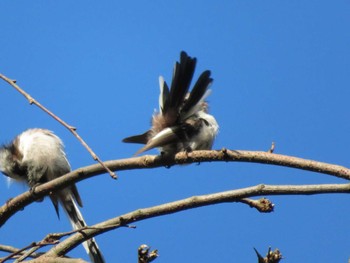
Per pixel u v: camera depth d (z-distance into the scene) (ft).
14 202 31.04
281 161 26.40
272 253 23.48
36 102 22.66
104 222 27.22
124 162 29.19
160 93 35.81
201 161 28.45
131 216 26.91
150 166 29.17
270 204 26.22
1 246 30.42
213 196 26.43
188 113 35.91
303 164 25.89
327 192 25.20
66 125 22.07
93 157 21.44
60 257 25.09
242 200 26.32
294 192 25.50
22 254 29.12
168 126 36.22
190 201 26.55
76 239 27.32
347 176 25.11
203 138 35.86
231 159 27.55
